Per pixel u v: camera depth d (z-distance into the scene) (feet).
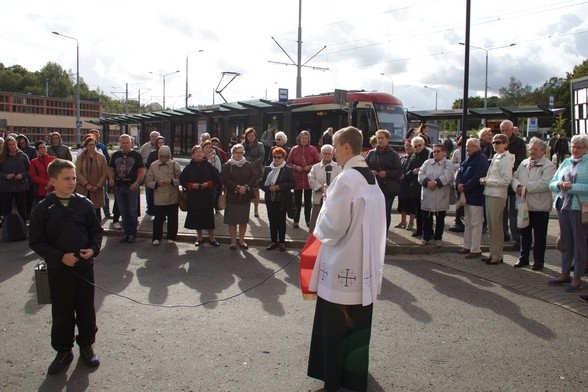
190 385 12.62
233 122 81.35
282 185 27.43
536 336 16.03
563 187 20.52
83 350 13.78
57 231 13.21
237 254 27.12
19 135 38.32
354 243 11.69
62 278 13.24
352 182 11.60
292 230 32.07
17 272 23.08
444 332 16.26
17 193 32.81
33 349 14.71
